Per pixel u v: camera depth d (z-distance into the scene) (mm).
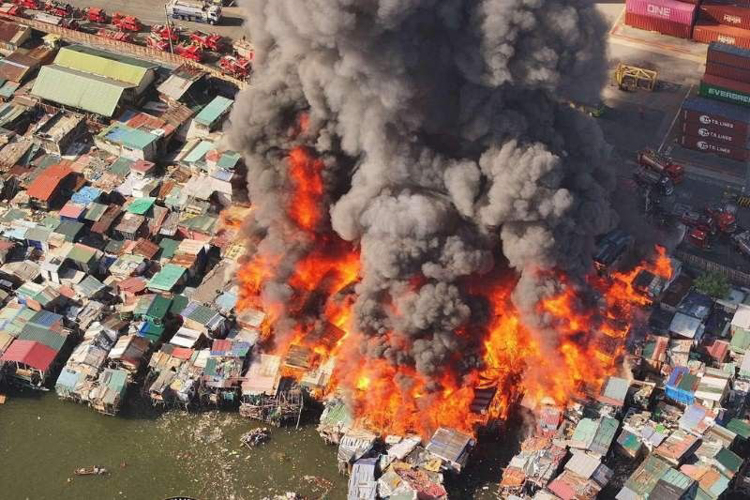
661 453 137250
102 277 167000
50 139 185750
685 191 180250
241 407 147125
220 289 160375
